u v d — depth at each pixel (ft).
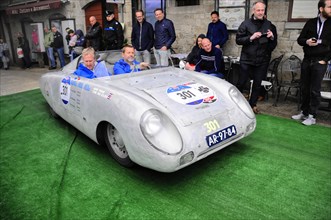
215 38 18.44
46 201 7.36
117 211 6.88
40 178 8.45
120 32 20.68
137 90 8.74
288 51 17.03
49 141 11.09
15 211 6.99
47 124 12.99
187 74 10.87
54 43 30.45
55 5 31.17
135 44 19.22
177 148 7.05
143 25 18.61
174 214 6.73
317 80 11.62
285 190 7.57
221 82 9.90
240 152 9.78
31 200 7.41
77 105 9.98
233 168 8.75
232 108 8.88
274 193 7.45
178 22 22.63
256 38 12.54
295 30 16.47
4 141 11.18
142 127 7.14
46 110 15.16
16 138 11.46
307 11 15.72
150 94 8.54
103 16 26.99
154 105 7.88
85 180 8.27
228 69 18.56
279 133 11.32
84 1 28.53
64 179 8.35
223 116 8.42
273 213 6.69
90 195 7.55
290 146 10.15
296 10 16.10
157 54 18.80
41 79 13.17
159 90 8.87
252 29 12.70
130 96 7.89
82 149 10.33
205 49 12.92
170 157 6.92
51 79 12.07
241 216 6.61
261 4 12.26
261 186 7.77
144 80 9.78
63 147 10.53
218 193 7.51
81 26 30.25
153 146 7.00
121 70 10.76
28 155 9.96
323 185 7.77
